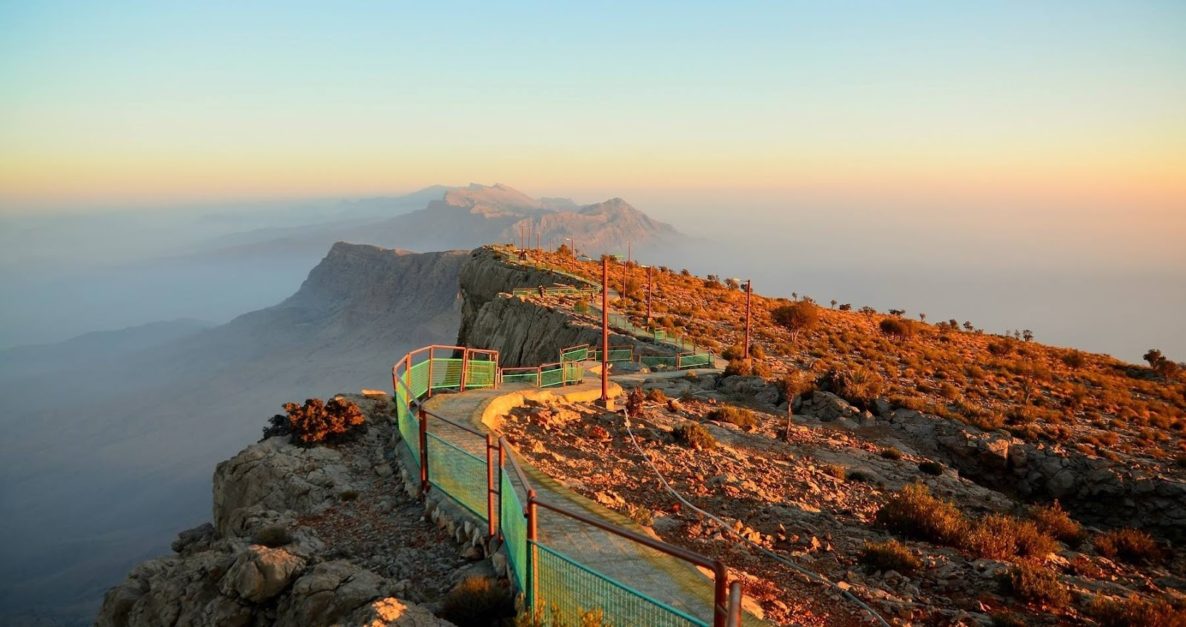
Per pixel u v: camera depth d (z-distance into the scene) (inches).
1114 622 493.4
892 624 449.1
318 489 655.8
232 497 716.7
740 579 475.8
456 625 382.6
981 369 2267.5
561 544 480.4
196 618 466.6
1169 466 1250.0
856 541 635.5
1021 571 542.0
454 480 556.1
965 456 1264.8
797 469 925.8
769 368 1876.2
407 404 765.9
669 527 583.8
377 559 501.4
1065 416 1676.9
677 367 1825.8
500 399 939.3
